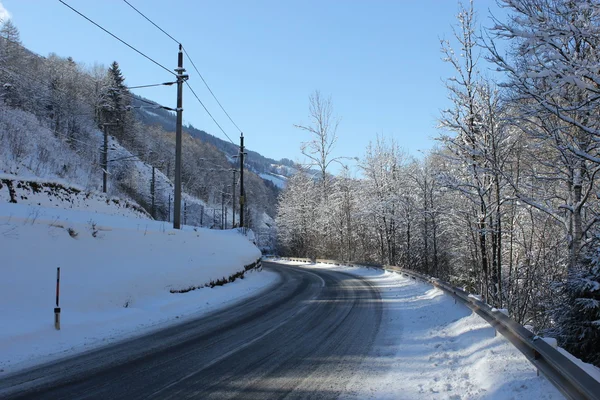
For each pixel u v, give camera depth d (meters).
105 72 93.38
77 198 19.12
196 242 18.92
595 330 9.03
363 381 5.92
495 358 5.99
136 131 92.19
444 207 24.06
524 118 11.49
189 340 8.63
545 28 8.67
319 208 51.91
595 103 9.63
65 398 5.27
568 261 14.34
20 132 35.50
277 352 7.62
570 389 3.96
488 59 10.16
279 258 60.19
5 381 5.95
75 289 10.52
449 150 19.30
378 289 18.72
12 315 8.57
